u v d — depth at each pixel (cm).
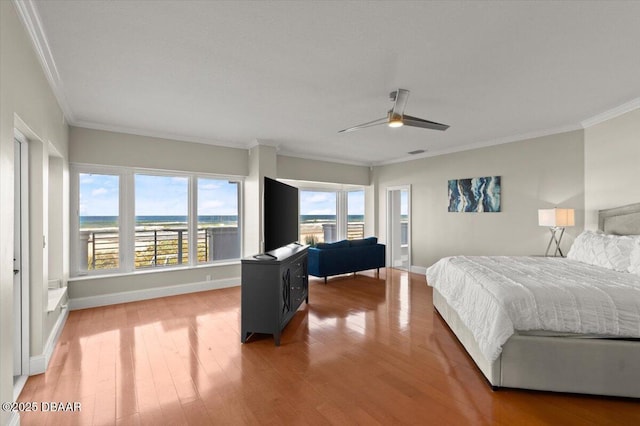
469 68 268
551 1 184
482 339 233
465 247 573
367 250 608
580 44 231
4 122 169
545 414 199
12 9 179
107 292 428
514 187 505
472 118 408
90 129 420
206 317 378
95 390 224
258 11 193
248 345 302
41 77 249
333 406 206
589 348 216
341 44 231
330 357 276
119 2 184
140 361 267
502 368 223
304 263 422
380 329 343
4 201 167
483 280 268
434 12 194
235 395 218
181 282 487
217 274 520
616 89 315
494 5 188
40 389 224
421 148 588
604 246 322
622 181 370
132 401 211
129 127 439
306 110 372
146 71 273
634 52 243
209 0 183
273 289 304
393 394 220
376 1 184
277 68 268
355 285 548
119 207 450
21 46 196
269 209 354
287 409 203
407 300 455
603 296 218
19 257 244
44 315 264
